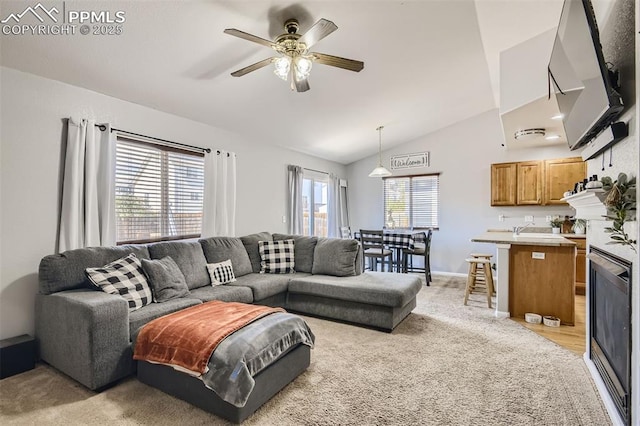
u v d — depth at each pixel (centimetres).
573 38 186
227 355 182
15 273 257
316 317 367
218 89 344
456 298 445
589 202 202
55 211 279
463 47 350
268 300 360
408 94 450
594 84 168
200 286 335
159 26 241
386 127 569
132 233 343
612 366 184
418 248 568
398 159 686
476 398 201
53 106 279
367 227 734
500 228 582
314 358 260
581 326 331
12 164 256
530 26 304
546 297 347
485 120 593
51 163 277
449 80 429
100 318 210
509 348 277
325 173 686
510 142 509
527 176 539
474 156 605
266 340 199
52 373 235
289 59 239
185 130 394
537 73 317
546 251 347
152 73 295
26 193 263
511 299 363
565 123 241
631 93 153
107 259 275
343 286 339
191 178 405
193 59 285
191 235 405
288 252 429
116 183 328
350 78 377
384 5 265
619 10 164
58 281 246
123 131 328
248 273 403
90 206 293
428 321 349
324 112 456
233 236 445
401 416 183
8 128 253
